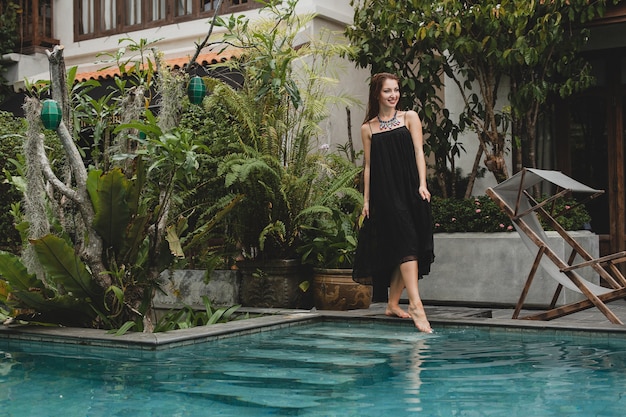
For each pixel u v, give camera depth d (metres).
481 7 8.23
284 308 7.18
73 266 5.05
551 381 3.53
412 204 5.80
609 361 4.11
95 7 12.45
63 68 5.43
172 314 6.15
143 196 5.76
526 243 6.09
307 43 8.69
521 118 8.98
